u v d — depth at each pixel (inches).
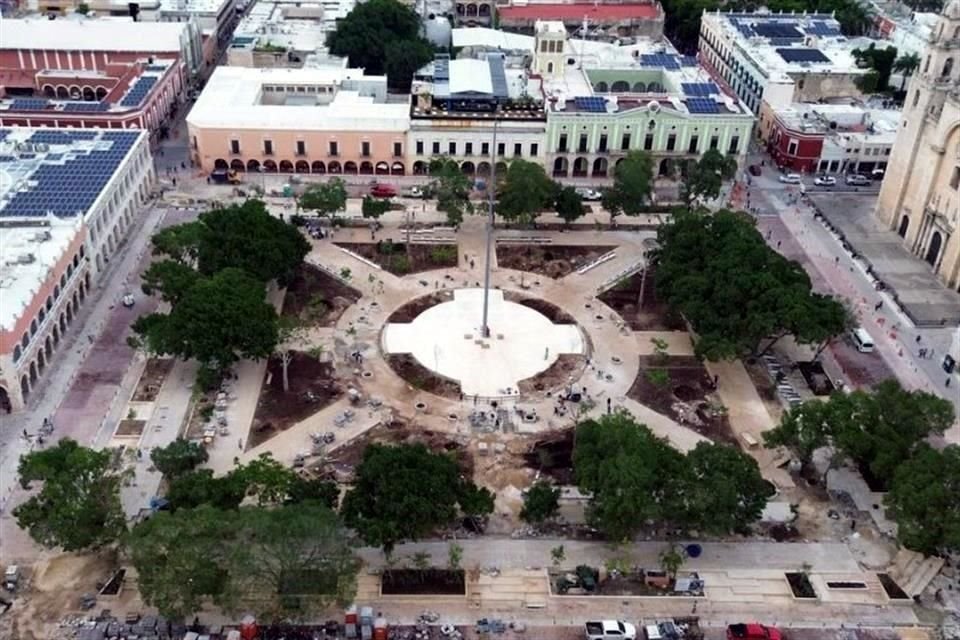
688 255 7106.3
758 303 6417.3
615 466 5000.0
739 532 5290.4
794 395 6451.8
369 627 4616.1
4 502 5315.0
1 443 5723.4
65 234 6973.4
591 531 5300.2
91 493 4867.1
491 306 7313.0
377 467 4923.7
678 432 6058.1
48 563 4963.1
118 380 6353.3
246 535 4439.0
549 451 5861.2
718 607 4886.8
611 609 4847.4
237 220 7086.6
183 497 4904.0
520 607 4832.7
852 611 4899.1
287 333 6407.5
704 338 6363.2
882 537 5354.3
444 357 6702.8
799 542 5295.3
